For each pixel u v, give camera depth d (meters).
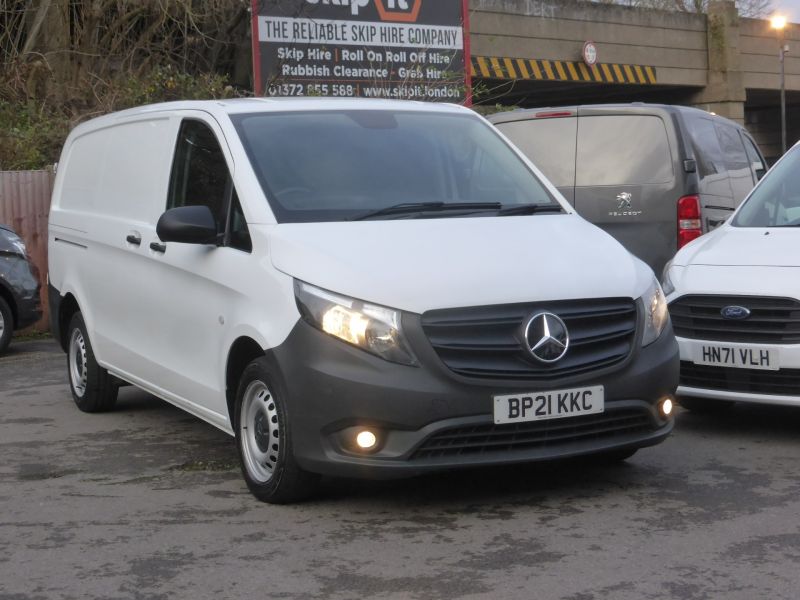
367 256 5.32
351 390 5.01
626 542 4.86
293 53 17.59
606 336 5.33
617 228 9.82
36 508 5.64
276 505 5.56
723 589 4.27
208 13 17.97
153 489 5.96
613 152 9.87
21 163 14.80
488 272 5.26
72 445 7.11
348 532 5.10
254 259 5.62
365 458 5.05
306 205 5.82
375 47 18.25
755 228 7.52
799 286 6.54
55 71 17.67
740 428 7.11
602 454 6.05
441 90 18.72
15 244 11.40
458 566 4.61
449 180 6.31
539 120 10.21
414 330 5.03
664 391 5.49
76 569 4.70
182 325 6.32
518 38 24.69
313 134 6.31
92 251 7.69
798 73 32.59
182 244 6.28
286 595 4.34
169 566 4.70
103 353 7.60
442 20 18.86
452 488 5.79
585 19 26.14
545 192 6.53
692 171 9.57
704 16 29.27
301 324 5.20
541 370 5.16
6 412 8.28
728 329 6.72
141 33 18.61
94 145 8.10
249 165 5.99
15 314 11.33
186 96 17.16
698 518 5.18
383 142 6.41
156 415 8.02
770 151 44.25
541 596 4.24
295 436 5.23
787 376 6.53
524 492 5.70
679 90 30.23
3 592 4.45
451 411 5.02
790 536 4.89
